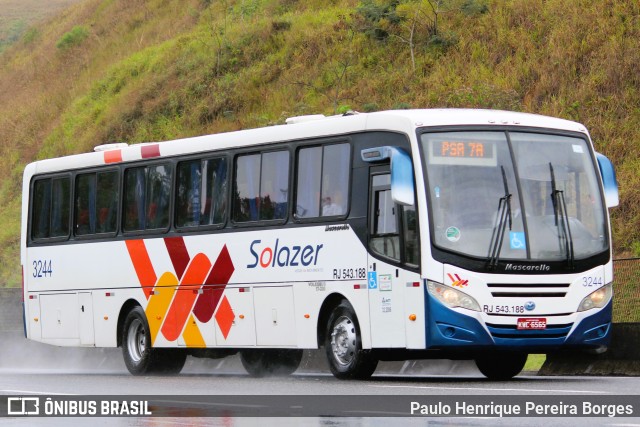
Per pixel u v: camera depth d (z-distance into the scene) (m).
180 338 19.98
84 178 22.56
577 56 31.72
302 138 17.69
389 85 35.94
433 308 15.12
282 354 20.52
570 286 15.54
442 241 15.21
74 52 61.12
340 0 46.16
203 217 19.66
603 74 30.45
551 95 31.11
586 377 17.55
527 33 34.31
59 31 68.12
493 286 15.16
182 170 20.27
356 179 16.55
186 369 24.91
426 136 15.55
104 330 21.81
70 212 22.81
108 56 57.34
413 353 15.99
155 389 15.59
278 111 39.03
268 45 43.84
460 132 15.68
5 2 104.69
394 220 15.80
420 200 15.32
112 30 60.44
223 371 24.02
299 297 17.42
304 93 39.03
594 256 15.81
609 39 31.72
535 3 35.47
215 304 19.19
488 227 15.34
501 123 15.95
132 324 21.23
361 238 16.31
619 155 28.45
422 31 37.97
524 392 12.99
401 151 15.46
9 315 29.33
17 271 42.66
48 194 23.47
